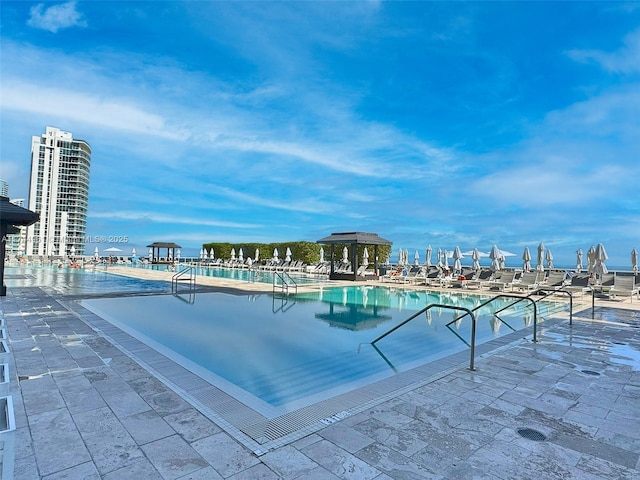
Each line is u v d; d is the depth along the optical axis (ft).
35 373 13.46
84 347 17.11
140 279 60.49
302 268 83.76
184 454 8.23
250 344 20.84
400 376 14.39
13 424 9.51
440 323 27.91
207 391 12.30
